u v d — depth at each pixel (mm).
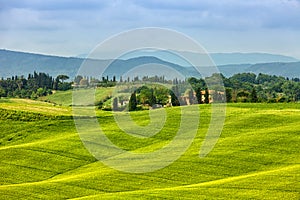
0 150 86500
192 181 65188
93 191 61719
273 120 95250
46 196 59969
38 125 106125
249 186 58469
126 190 61844
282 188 56875
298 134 84562
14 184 69938
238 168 70000
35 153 84000
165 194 56781
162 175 66375
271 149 77750
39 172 76000
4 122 110062
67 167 77312
